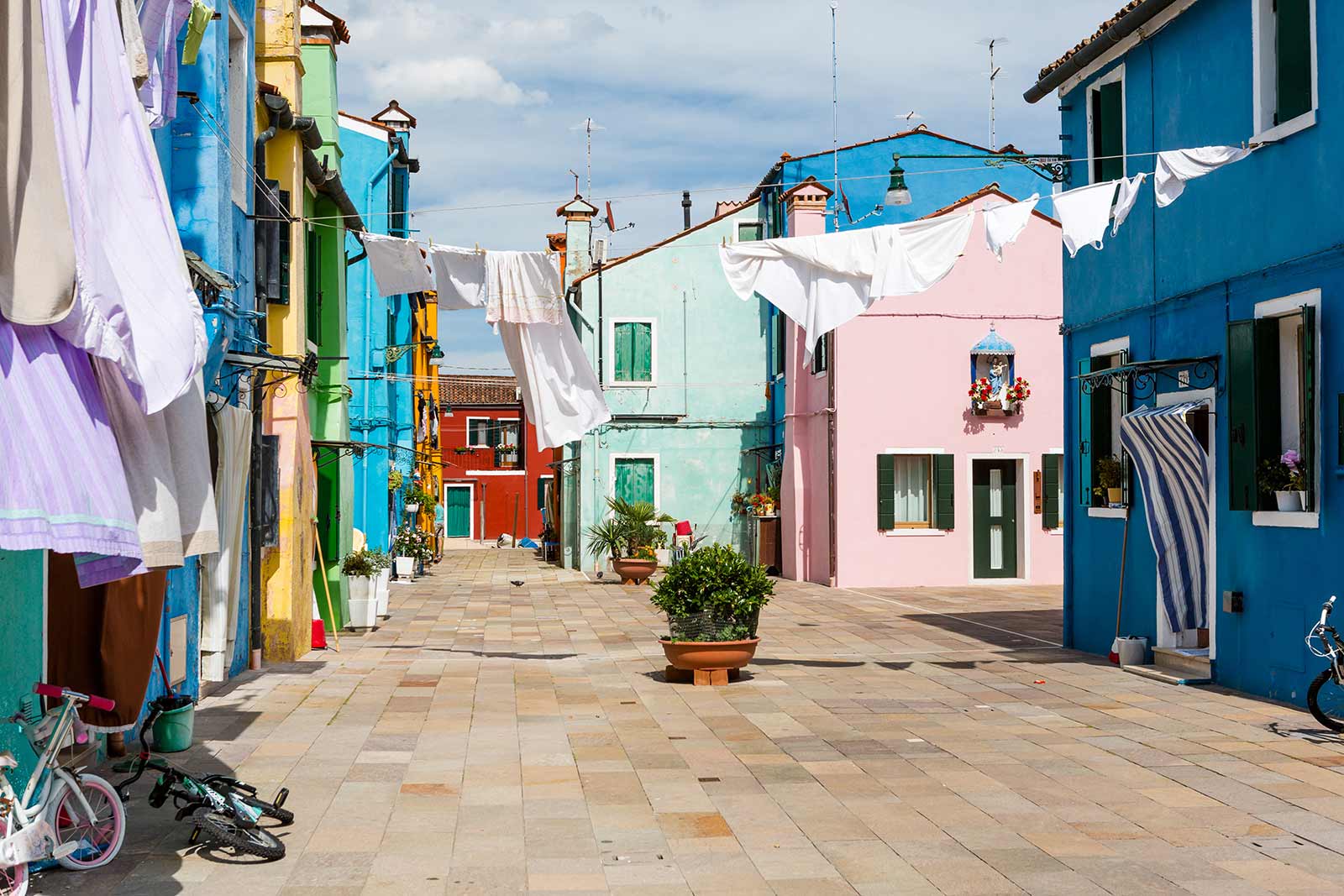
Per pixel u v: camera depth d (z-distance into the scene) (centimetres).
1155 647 1348
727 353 3203
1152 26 1337
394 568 3097
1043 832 688
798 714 1089
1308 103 1074
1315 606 1063
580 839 679
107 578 530
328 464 1903
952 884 595
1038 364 2634
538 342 1201
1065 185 1571
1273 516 1121
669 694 1215
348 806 754
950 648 1582
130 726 851
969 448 2623
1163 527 1323
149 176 564
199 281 1010
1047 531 2642
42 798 595
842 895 580
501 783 816
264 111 1506
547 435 1204
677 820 721
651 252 3188
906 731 1000
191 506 589
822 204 2845
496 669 1406
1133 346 1404
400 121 3450
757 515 3031
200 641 1218
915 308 2617
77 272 483
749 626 1297
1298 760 871
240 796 684
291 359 1262
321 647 1620
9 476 447
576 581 2978
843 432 2608
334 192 1825
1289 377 1129
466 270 1167
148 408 525
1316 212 1057
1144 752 908
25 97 472
